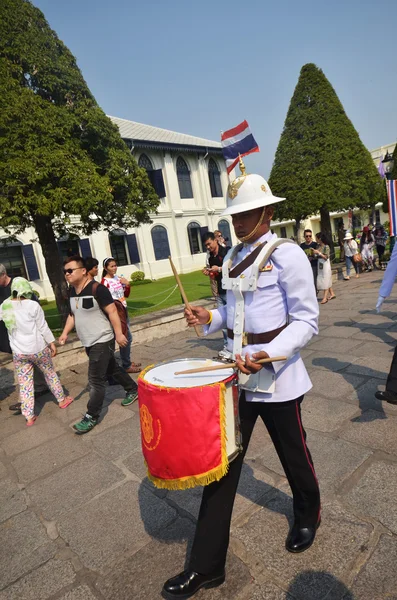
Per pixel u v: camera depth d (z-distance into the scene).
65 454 3.35
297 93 12.27
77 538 2.28
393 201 8.21
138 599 1.81
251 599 1.71
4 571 2.11
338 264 13.27
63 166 5.87
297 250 1.66
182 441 1.53
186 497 2.54
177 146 20.70
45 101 6.11
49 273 7.41
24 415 4.06
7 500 2.79
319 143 11.91
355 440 2.85
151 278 19.89
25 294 4.02
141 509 2.47
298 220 12.86
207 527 1.71
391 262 3.24
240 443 1.67
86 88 6.77
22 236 15.49
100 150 6.85
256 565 1.88
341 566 1.81
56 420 4.11
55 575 2.03
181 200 21.66
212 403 1.53
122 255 19.19
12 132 5.75
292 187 12.21
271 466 2.70
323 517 2.13
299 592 1.71
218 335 6.86
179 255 21.27
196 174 22.56
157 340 7.03
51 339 4.24
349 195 12.02
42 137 5.89
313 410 3.41
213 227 23.17
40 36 6.20
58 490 2.82
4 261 15.46
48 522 2.47
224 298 5.20
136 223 8.30
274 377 1.69
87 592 1.89
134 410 4.09
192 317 1.96
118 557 2.09
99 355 3.68
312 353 4.96
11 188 5.77
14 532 2.42
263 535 2.07
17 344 3.99
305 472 1.84
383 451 2.67
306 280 1.63
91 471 3.02
